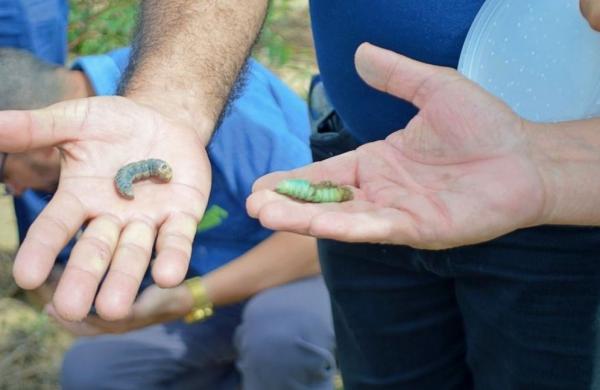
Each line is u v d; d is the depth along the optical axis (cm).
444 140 81
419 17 88
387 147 84
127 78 96
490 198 77
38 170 115
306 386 122
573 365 89
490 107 79
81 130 86
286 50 191
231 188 119
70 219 83
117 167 86
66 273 80
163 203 85
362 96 94
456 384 105
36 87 114
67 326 121
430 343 102
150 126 89
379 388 106
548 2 83
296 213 79
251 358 122
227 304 121
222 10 99
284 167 119
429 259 93
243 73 100
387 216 78
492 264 89
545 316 88
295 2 222
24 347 146
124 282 80
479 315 93
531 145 79
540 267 87
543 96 85
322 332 121
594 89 83
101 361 123
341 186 84
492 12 85
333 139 101
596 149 79
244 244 123
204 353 127
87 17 186
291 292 121
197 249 123
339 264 101
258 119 119
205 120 94
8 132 84
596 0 75
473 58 86
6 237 166
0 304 154
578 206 78
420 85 82
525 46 85
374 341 103
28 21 140
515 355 91
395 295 100
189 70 96
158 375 125
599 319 87
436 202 78
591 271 86
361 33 91
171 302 118
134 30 101
